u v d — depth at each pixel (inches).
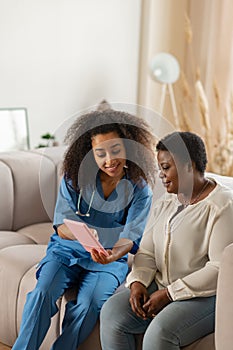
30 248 102.2
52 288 84.7
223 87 182.2
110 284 85.8
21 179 118.7
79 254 88.0
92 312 83.5
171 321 75.2
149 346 75.5
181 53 191.2
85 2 171.2
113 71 182.1
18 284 94.0
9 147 157.2
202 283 76.5
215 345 74.7
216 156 175.0
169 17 186.4
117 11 178.2
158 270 84.1
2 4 155.7
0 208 116.0
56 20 166.6
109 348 80.0
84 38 173.3
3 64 159.2
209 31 183.6
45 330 84.7
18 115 160.2
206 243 78.3
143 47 186.1
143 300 80.0
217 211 77.2
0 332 98.9
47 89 169.0
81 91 176.4
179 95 192.7
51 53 167.6
